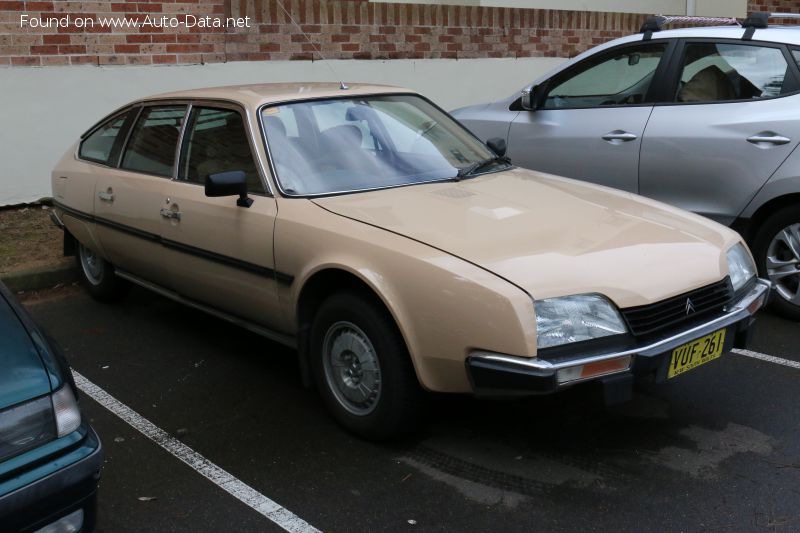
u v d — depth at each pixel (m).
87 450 2.63
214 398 4.40
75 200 5.73
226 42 8.28
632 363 3.27
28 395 2.54
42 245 6.89
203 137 4.72
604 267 3.40
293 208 4.03
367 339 3.66
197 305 4.90
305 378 4.09
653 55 5.94
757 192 5.30
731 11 12.59
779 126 5.17
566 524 3.17
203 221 4.45
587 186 4.61
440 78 9.75
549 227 3.74
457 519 3.22
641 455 3.67
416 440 3.84
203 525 3.23
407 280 3.42
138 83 7.90
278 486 3.49
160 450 3.84
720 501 3.29
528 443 3.80
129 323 5.63
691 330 3.45
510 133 6.62
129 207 5.09
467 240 3.54
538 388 3.13
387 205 3.98
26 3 7.23
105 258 5.66
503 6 10.93
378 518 3.24
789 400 4.19
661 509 3.25
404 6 9.30
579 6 11.52
